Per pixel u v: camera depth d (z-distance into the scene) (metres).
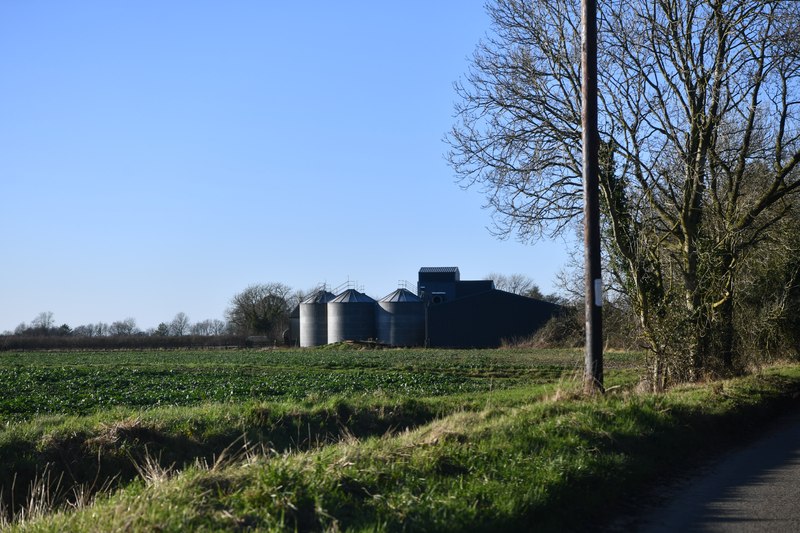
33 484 10.93
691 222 21.12
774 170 23.09
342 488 7.29
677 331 18.08
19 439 11.90
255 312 107.56
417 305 79.44
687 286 20.59
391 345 79.19
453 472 8.38
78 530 6.21
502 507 7.21
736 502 8.63
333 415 15.92
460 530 6.53
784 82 21.80
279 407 15.78
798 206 25.30
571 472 8.70
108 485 11.52
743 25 20.66
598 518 8.01
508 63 21.44
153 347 84.88
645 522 7.84
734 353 22.75
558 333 66.06
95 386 28.34
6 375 34.16
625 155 20.02
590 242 14.45
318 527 6.38
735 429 14.14
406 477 7.80
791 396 19.55
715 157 21.89
